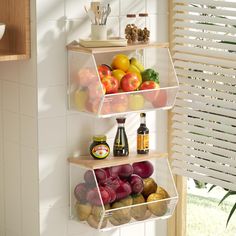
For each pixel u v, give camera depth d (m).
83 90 2.85
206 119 3.12
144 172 3.05
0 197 3.10
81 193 2.94
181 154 3.22
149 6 3.12
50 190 2.92
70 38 2.88
